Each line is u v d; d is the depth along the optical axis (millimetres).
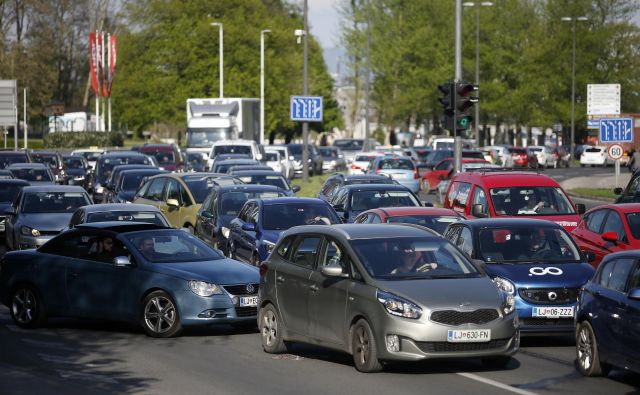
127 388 29359
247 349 36375
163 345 37312
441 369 31922
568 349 36156
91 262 40562
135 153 114625
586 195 119438
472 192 57281
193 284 38500
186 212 73000
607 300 29969
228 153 129000
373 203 63906
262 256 52156
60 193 68000
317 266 33750
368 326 30938
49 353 35688
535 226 39625
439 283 31203
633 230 45656
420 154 167000
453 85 70438
